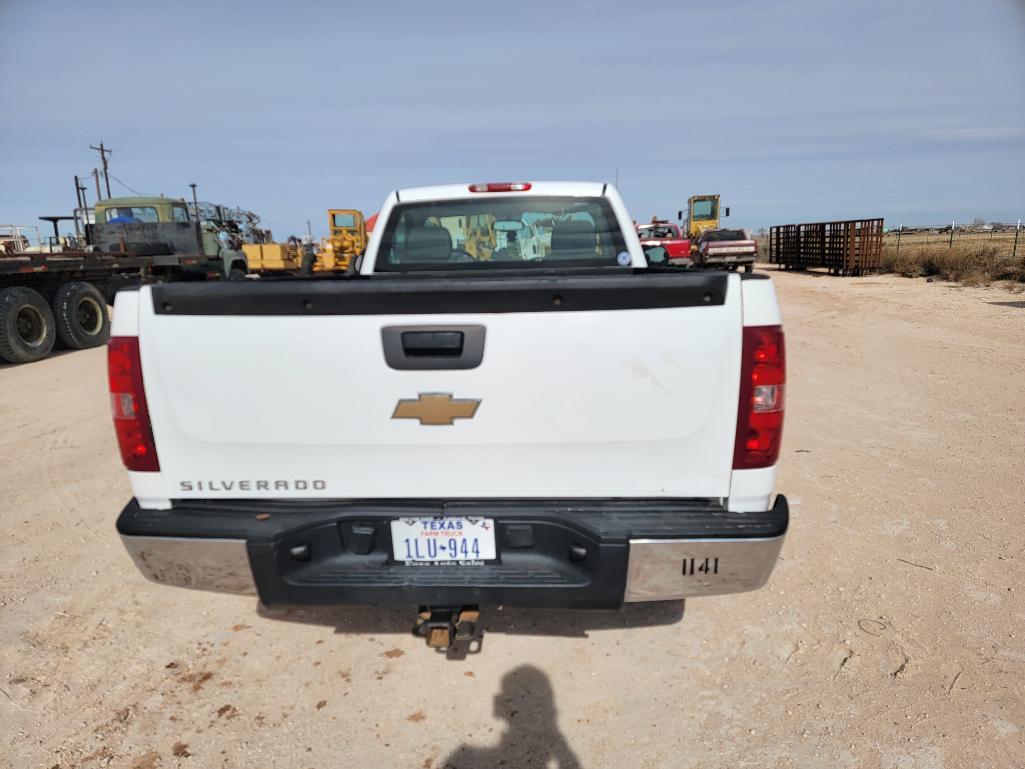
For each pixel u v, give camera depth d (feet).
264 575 7.25
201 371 7.10
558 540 7.29
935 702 8.02
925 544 11.87
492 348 6.89
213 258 54.60
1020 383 23.44
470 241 12.94
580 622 9.85
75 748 7.51
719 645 9.23
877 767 7.11
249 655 9.18
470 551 7.39
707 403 6.96
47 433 19.93
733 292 6.77
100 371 30.22
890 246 93.40
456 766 7.25
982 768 7.06
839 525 12.66
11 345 31.32
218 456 7.32
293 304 6.88
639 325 6.82
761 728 7.70
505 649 9.25
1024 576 10.77
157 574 7.48
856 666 8.70
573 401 6.97
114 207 50.52
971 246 84.94
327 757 7.39
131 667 8.91
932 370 26.04
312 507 7.42
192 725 7.88
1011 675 8.46
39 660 9.04
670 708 8.06
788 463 15.99
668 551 7.00
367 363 6.97
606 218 12.79
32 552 12.17
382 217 12.89
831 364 27.94
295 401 7.08
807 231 92.89
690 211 110.83
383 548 7.48
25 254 34.40
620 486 7.22
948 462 15.87
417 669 8.85
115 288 42.37
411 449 7.18
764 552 7.02
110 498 14.73
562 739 7.61
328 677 8.71
